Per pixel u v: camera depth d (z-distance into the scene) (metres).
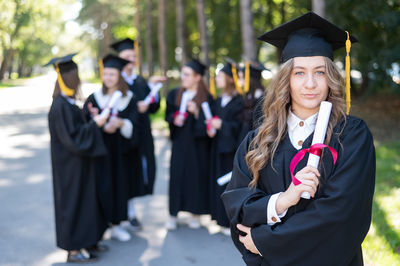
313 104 1.67
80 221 3.75
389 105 13.16
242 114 4.22
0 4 31.53
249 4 8.62
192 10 21.22
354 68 10.20
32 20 34.44
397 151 7.48
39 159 7.80
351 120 1.67
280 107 1.75
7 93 24.25
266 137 1.76
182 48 14.88
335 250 1.54
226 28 18.53
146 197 5.70
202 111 4.57
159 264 3.73
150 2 20.27
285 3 17.69
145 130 4.81
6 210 5.10
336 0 9.48
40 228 4.56
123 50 5.04
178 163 4.61
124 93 4.33
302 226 1.55
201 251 4.01
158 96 4.99
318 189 1.62
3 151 8.49
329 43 1.81
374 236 3.75
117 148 4.24
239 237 1.78
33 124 12.26
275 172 1.73
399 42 9.77
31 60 48.00
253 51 8.72
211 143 4.62
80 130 3.62
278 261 1.61
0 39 35.00
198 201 4.56
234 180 1.86
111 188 4.02
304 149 1.58
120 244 4.20
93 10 33.78
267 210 1.63
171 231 4.55
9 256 3.87
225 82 4.45
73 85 3.69
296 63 1.69
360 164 1.56
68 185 3.70
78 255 3.77
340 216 1.51
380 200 4.70
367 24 9.99
